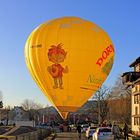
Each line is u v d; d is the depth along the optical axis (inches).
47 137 2068.2
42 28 1115.3
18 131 2488.9
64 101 1082.7
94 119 4746.6
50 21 1122.7
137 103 2605.8
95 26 1109.1
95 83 1093.1
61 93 1080.8
